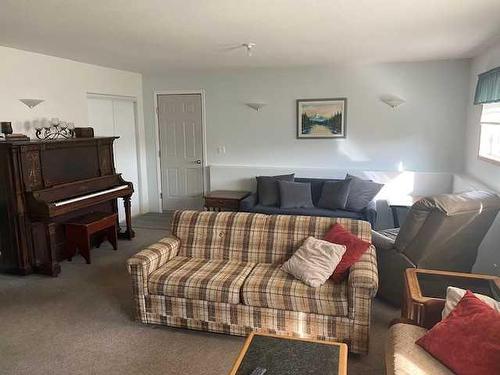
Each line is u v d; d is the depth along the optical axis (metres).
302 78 5.66
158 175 6.49
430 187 5.28
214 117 6.10
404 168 5.50
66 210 3.91
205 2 2.62
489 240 3.51
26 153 3.75
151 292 2.78
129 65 5.30
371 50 4.36
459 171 5.30
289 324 2.51
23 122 4.24
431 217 2.74
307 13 2.89
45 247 3.98
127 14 2.89
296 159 5.89
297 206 5.15
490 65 4.18
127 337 2.73
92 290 3.53
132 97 6.07
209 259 3.15
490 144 4.19
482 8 2.79
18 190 3.73
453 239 2.83
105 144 4.76
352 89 5.51
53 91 4.60
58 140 4.02
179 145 6.32
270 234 3.08
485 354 1.62
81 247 4.20
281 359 1.79
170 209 6.55
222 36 3.62
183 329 2.81
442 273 2.51
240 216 3.22
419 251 2.83
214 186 6.14
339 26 3.28
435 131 5.31
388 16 2.99
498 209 2.84
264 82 5.81
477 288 2.44
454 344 1.72
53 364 2.43
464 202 2.69
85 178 4.48
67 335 2.77
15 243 3.81
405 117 5.38
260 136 5.97
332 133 5.68
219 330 2.68
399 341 1.90
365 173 5.47
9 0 2.55
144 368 2.38
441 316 2.07
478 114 4.59
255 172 5.93
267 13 2.89
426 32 3.50
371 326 2.83
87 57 4.64
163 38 3.68
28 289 3.56
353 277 2.38
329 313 2.42
